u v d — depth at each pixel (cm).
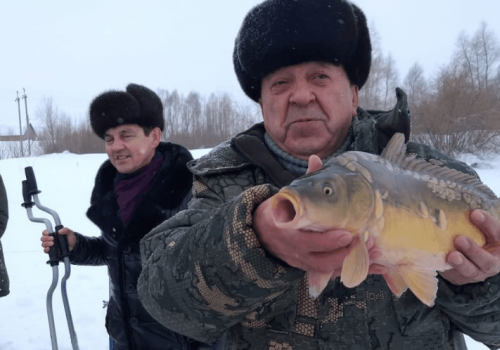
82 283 648
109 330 299
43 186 1609
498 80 2583
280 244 112
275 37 163
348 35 165
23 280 664
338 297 148
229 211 120
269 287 119
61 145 3831
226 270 119
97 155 2877
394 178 130
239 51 178
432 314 150
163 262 138
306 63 165
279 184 164
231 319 132
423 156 169
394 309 148
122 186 305
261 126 190
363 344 147
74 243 322
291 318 149
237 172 170
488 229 140
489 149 1814
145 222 283
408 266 129
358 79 179
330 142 171
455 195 141
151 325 280
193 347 276
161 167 298
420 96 2250
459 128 1817
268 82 173
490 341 155
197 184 174
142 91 310
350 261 109
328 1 163
